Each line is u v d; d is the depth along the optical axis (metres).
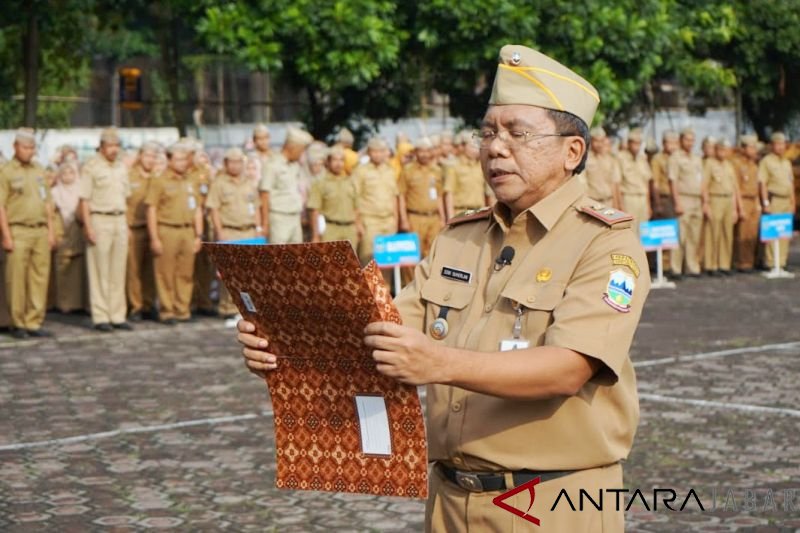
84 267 17.30
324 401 3.48
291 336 3.44
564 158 3.61
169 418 10.09
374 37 18.20
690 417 9.88
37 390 11.38
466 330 3.64
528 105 3.59
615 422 3.60
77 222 17.17
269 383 3.55
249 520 7.31
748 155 22.77
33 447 9.12
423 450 3.37
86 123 28.08
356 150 22.31
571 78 3.63
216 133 23.94
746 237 22.81
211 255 3.42
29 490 7.96
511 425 3.53
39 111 26.67
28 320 14.92
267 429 9.68
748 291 19.67
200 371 12.37
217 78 23.78
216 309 17.34
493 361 3.30
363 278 3.17
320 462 3.52
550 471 3.54
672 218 21.78
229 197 16.33
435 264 3.81
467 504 3.65
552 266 3.56
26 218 14.78
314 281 3.24
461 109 22.20
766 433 9.30
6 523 7.23
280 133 23.19
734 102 27.89
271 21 18.23
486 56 19.45
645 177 20.86
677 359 12.75
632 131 20.91
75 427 9.78
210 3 18.73
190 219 16.22
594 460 3.55
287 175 16.77
